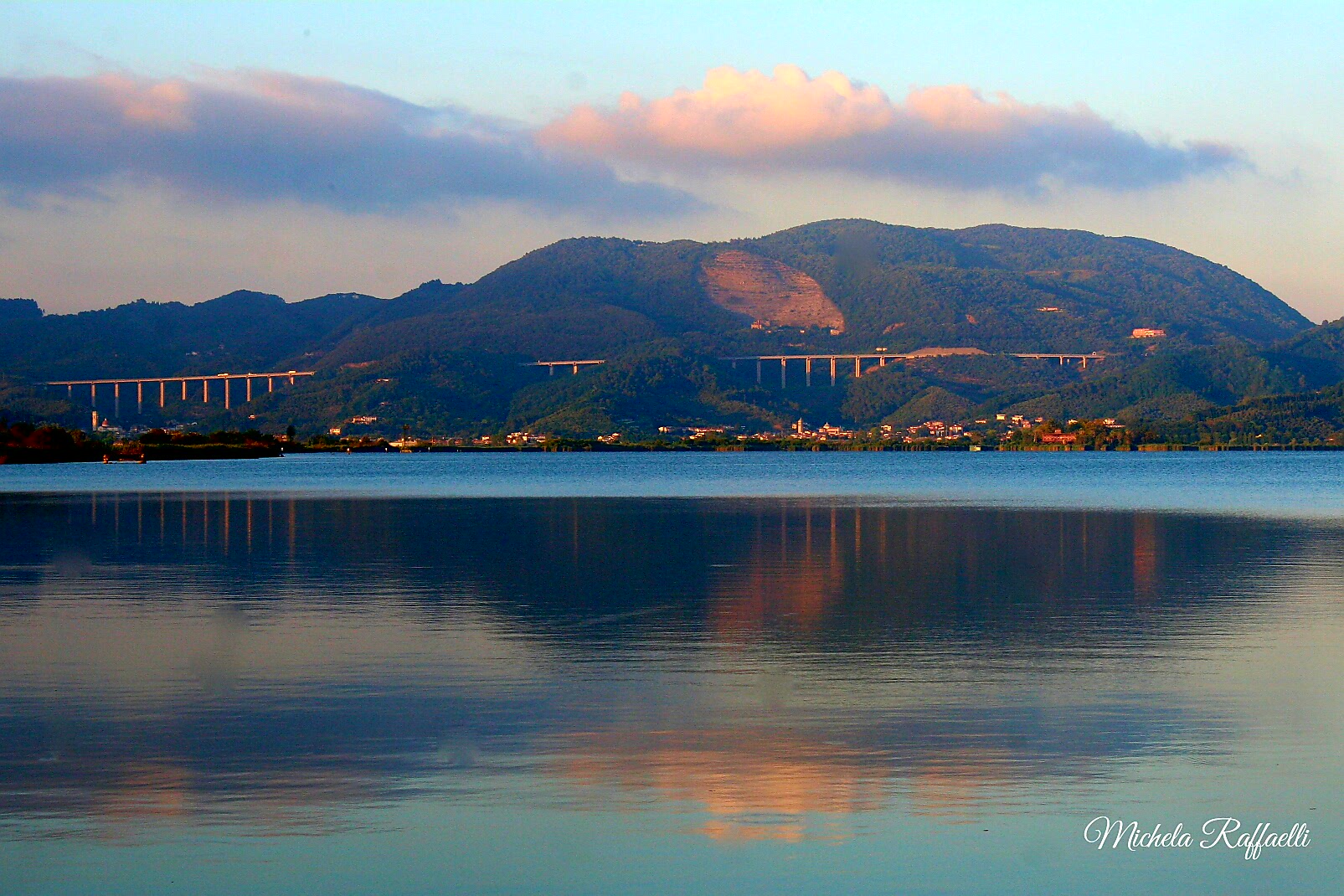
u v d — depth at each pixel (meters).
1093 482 132.50
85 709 21.14
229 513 76.69
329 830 15.40
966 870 14.30
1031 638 28.05
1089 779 17.17
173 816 15.86
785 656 26.00
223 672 24.23
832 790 16.78
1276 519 68.81
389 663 25.12
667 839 15.12
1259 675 23.72
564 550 50.22
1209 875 14.25
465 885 13.92
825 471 186.25
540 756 18.30
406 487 122.19
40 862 14.48
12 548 51.31
